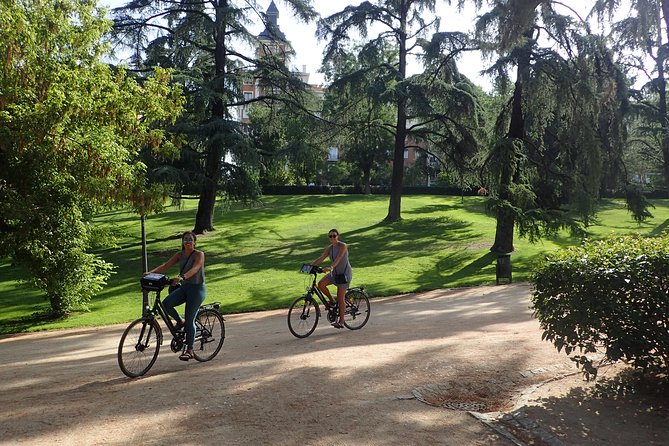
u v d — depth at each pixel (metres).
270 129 34.88
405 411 5.51
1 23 13.02
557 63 24.20
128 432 4.99
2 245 16.02
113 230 20.28
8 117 13.00
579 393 6.00
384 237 34.94
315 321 10.53
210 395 6.09
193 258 7.76
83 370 8.23
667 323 5.65
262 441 4.75
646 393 5.93
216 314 8.51
